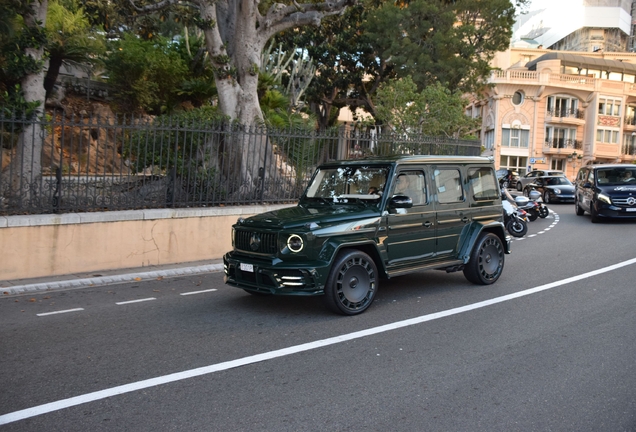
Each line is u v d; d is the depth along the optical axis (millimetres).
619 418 3881
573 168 49625
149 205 9766
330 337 5723
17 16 11141
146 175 9797
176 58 19359
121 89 19109
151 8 12812
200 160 10391
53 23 16047
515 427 3742
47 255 8414
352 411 3973
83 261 8781
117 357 5078
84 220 8727
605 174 17734
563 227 16234
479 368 4852
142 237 9406
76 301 7281
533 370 4805
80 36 17094
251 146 11500
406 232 7125
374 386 4438
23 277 8211
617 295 7613
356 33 32469
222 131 10438
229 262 6750
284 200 11578
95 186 9055
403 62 29234
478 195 8289
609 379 4605
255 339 5656
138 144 9570
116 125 9195
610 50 65562
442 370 4797
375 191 7082
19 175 9133
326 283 6309
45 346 5395
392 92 19328
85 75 20797
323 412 3955
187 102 20125
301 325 6160
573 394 4297
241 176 10953
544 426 3758
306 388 4387
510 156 47719
